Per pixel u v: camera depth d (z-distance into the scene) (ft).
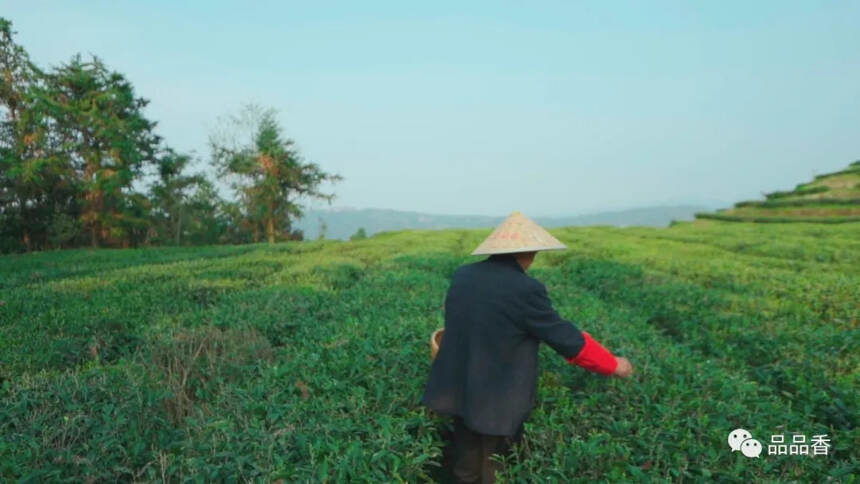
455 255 54.13
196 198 141.49
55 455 9.60
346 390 12.21
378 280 31.48
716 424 10.55
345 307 24.32
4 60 112.37
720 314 22.89
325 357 14.92
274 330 21.34
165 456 9.26
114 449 10.03
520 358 9.80
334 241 90.07
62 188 115.85
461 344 9.96
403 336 16.52
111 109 117.80
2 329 21.72
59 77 116.78
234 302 25.95
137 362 16.48
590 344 9.59
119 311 25.38
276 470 8.61
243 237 148.36
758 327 20.24
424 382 12.65
